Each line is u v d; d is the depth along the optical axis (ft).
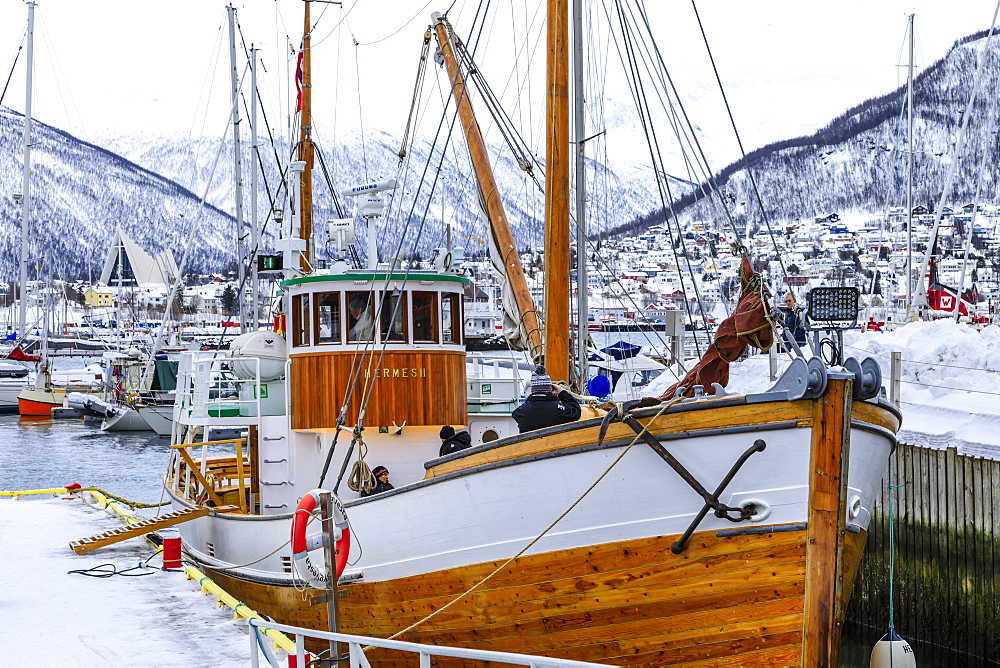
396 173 42.55
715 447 24.85
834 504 24.17
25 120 227.81
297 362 38.47
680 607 25.81
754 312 26.50
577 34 45.68
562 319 36.78
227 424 39.99
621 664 26.89
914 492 47.16
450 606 29.04
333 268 38.40
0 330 366.84
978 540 43.60
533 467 26.68
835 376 23.94
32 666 28.40
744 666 25.55
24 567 42.45
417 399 37.29
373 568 30.94
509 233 40.16
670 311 65.92
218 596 35.68
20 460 121.60
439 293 37.93
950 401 54.34
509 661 21.81
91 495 64.28
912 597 47.01
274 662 25.79
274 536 36.65
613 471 25.67
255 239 134.72
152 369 160.66
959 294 97.45
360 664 24.04
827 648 24.47
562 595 26.94
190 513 42.55
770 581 24.97
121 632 31.96
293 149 55.52
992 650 42.73
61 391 189.47
